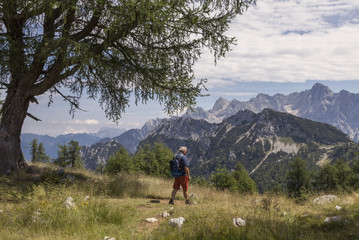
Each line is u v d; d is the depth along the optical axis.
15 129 11.03
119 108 12.48
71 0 7.67
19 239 4.24
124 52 10.82
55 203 6.00
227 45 9.93
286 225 4.64
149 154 32.12
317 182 54.94
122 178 10.80
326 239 3.98
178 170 7.85
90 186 8.99
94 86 11.78
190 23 9.20
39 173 11.73
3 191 8.31
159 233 4.41
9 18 9.31
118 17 7.74
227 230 4.28
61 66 9.89
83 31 10.04
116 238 4.40
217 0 9.31
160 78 11.02
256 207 6.62
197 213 5.53
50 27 10.39
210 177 47.12
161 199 9.02
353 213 5.27
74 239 4.34
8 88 11.16
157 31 8.60
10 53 8.45
